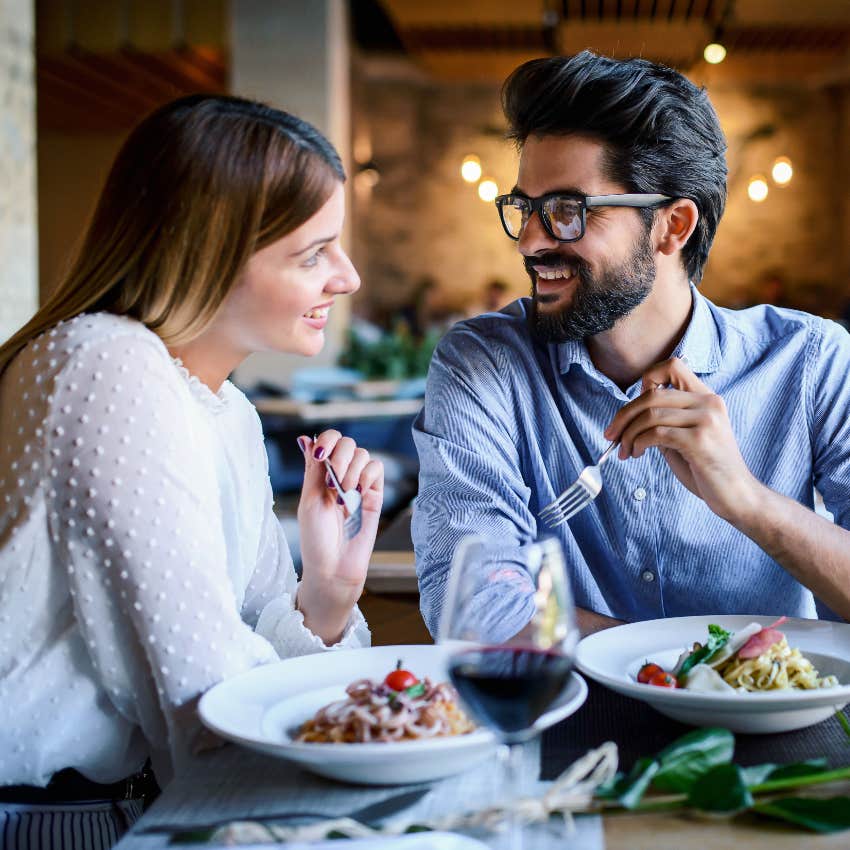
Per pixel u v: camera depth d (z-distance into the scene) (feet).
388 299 44.34
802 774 2.77
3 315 17.95
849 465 5.38
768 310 5.72
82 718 3.86
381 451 19.61
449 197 43.80
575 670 3.74
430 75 42.91
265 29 28.71
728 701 3.15
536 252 5.03
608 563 5.49
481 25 33.01
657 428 4.43
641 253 5.05
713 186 5.13
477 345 5.64
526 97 4.98
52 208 47.06
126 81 34.76
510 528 5.15
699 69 36.81
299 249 3.92
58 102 38.09
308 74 28.66
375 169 37.83
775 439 5.48
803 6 30.04
